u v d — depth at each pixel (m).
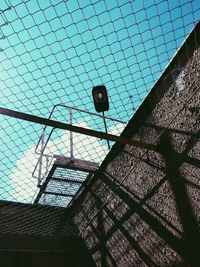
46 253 4.61
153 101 3.16
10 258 4.40
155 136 3.07
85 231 4.25
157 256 2.86
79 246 4.44
